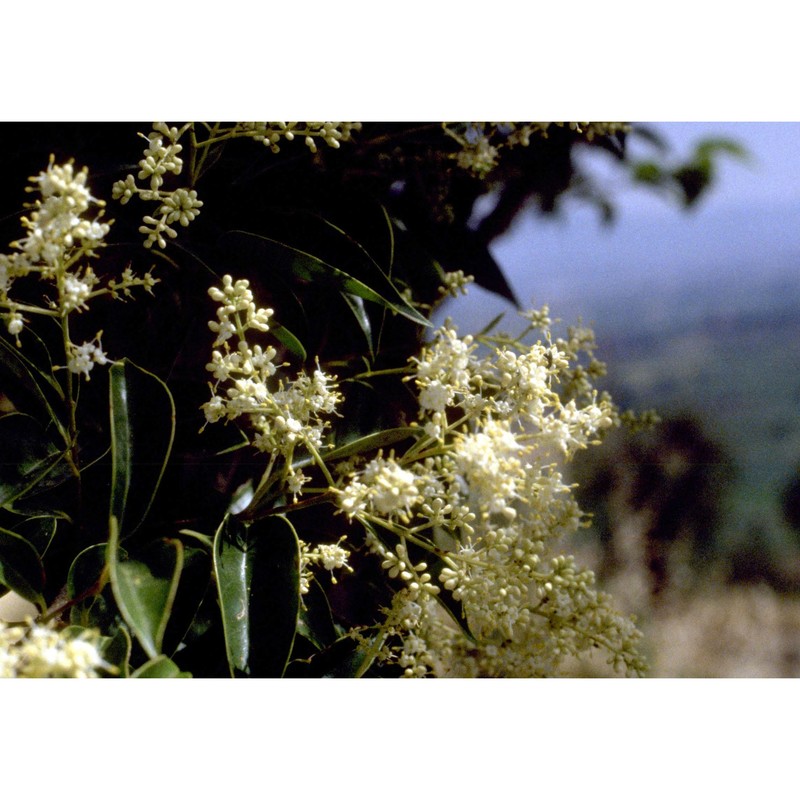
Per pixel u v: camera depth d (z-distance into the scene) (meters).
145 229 0.87
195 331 1.07
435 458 0.91
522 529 0.93
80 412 0.96
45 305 0.96
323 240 1.06
